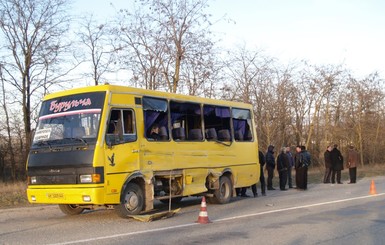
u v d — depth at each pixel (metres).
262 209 13.91
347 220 11.53
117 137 11.46
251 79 34.91
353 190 20.28
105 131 11.20
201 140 14.48
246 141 16.81
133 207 11.95
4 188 20.88
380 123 50.06
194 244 8.71
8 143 33.44
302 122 43.56
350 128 47.81
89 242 8.91
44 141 11.80
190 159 13.91
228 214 12.89
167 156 13.02
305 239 9.18
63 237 9.52
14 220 12.46
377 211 13.14
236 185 16.05
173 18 26.41
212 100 15.29
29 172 11.80
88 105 11.50
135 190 12.03
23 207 14.62
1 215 13.48
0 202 15.76
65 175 11.16
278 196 18.09
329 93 44.59
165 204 15.81
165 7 26.36
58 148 11.34
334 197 17.12
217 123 15.44
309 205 14.70
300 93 43.12
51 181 11.37
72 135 11.44
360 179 28.48
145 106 12.49
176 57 26.42
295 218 11.97
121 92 11.81
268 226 10.75
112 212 13.61
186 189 13.70
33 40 32.53
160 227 10.71
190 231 10.13
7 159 33.53
